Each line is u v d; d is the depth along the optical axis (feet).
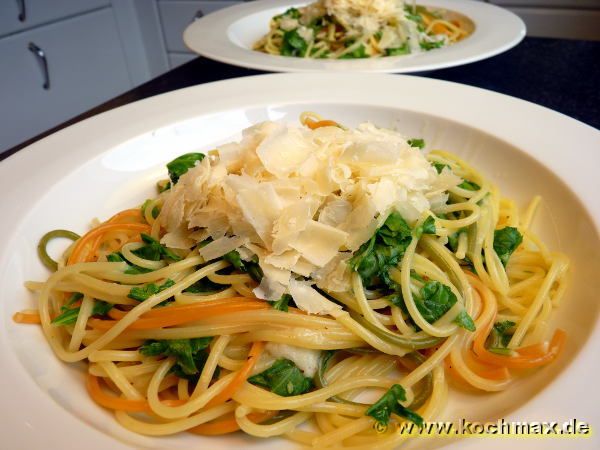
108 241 0.64
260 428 0.46
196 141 0.81
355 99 0.84
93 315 0.54
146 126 0.79
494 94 0.81
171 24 2.16
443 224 0.60
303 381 0.50
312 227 0.50
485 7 1.35
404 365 0.53
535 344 0.48
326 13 1.31
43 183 0.66
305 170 0.52
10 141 1.71
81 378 0.50
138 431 0.46
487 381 0.48
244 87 0.89
